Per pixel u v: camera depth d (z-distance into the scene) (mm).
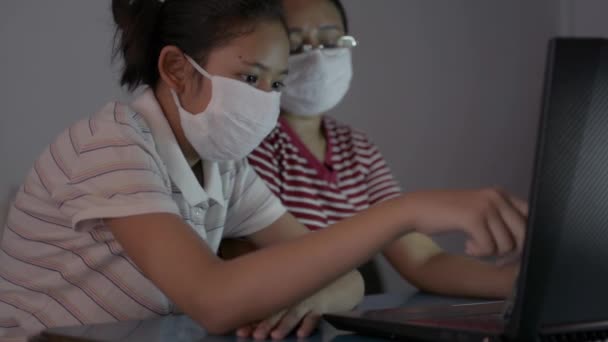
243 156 1203
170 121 1185
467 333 634
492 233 735
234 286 812
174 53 1142
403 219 801
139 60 1188
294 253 819
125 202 920
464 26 2879
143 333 842
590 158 557
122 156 977
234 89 1110
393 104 2645
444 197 786
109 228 954
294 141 1821
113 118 1048
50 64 1911
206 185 1235
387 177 1938
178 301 840
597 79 547
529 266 564
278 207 1406
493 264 1382
